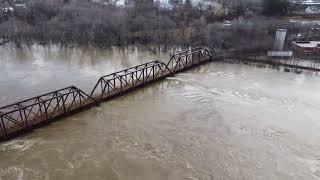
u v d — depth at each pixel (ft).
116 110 122.31
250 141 102.58
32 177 83.56
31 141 99.60
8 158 91.04
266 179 85.30
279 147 99.76
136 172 86.58
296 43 211.20
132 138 102.58
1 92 142.41
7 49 225.15
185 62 180.75
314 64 176.24
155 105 127.75
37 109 122.31
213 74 168.55
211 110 123.85
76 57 205.87
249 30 224.53
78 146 97.40
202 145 99.71
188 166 89.56
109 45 236.02
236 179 84.99
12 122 106.93
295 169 89.71
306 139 104.53
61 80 158.92
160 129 108.58
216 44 216.54
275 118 118.42
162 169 87.97
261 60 186.80
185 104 129.18
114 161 90.84
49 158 91.40
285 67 178.50
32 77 163.32
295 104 131.13
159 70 160.45
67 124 110.42
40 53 214.90
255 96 138.41
